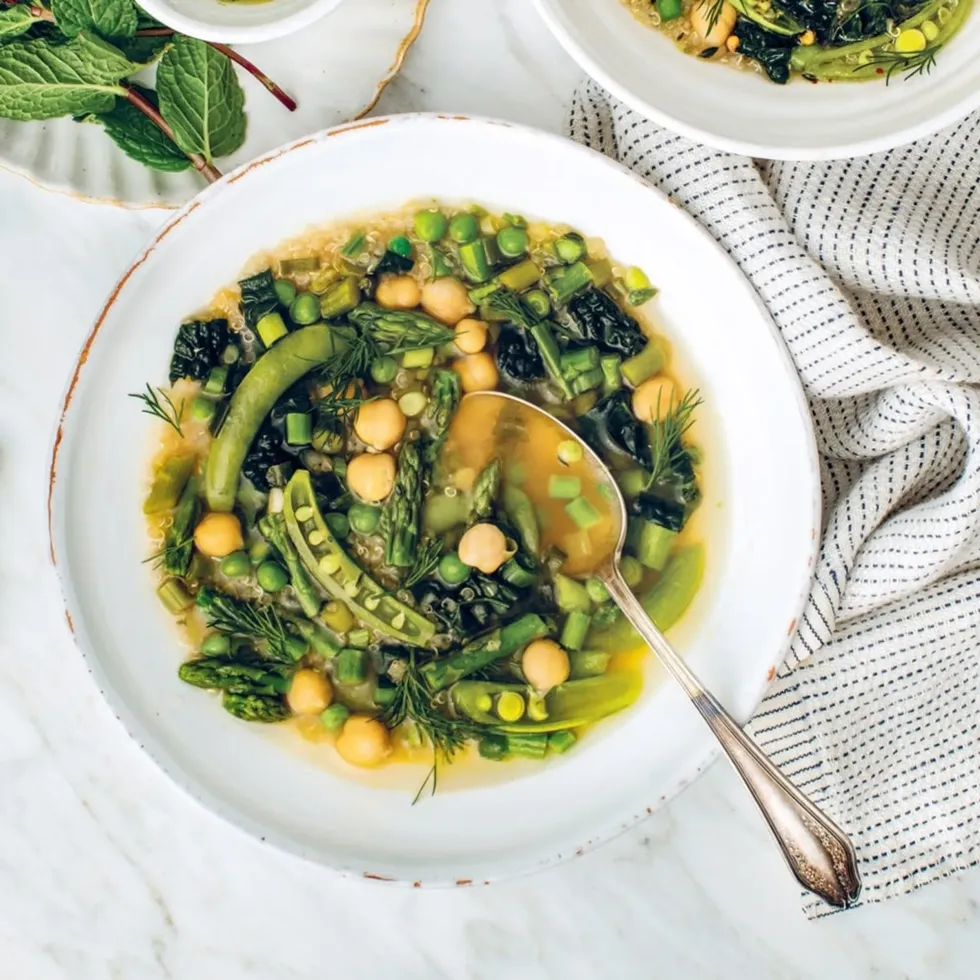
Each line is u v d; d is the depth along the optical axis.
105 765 0.91
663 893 0.91
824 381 0.87
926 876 0.90
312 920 0.91
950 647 0.89
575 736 0.87
